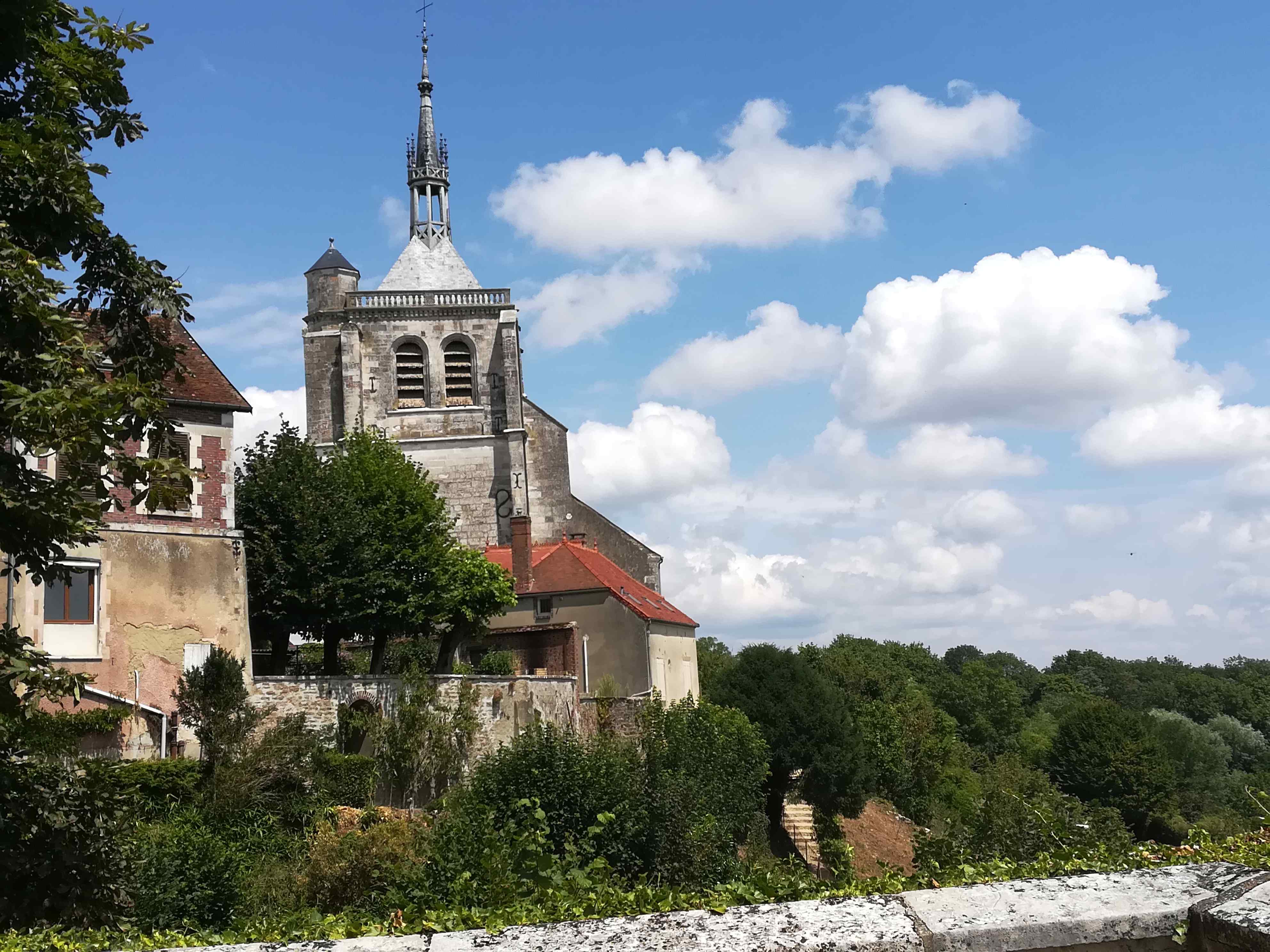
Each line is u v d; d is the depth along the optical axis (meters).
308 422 58.94
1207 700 119.75
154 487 10.15
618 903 6.39
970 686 99.06
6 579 22.42
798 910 4.32
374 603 31.84
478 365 59.38
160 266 11.92
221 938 6.86
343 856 18.97
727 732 39.28
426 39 65.06
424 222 63.09
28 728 10.84
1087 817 20.88
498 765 25.31
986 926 4.12
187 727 24.55
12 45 10.78
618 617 45.94
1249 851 6.27
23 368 9.36
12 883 9.41
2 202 10.33
